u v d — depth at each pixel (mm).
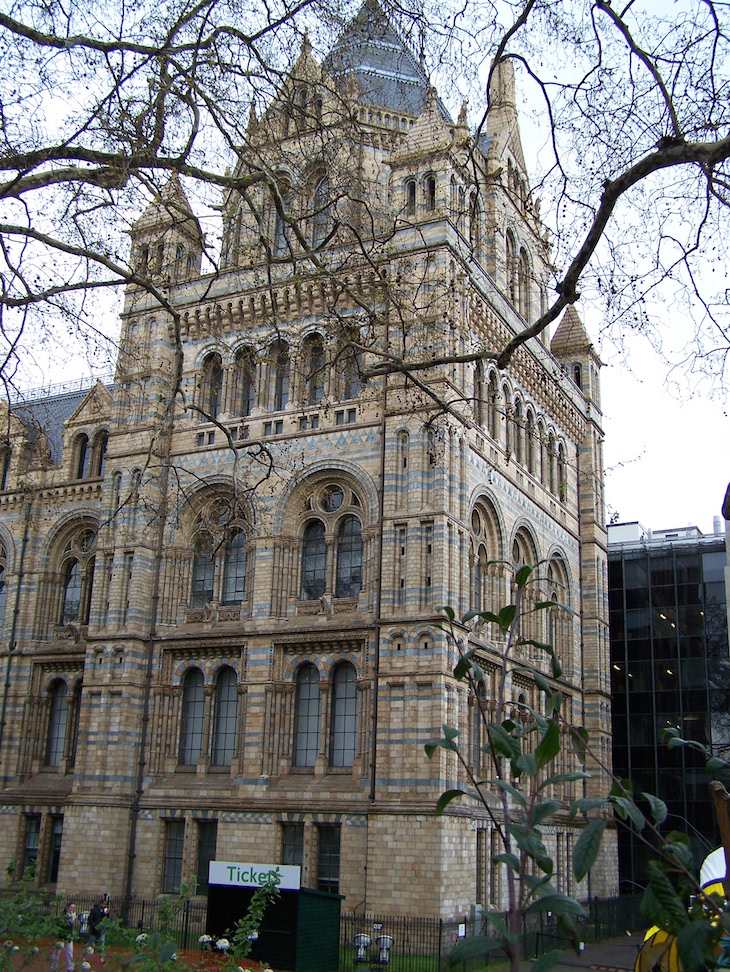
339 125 28281
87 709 46906
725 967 8047
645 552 68250
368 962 32500
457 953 6914
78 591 56719
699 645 65312
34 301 21250
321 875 40594
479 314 47594
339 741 42344
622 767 64875
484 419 47812
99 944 17891
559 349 66625
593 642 60469
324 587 44656
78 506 57344
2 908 17516
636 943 46812
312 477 45469
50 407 67688
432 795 37906
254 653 44312
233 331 49781
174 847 44062
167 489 47469
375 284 27938
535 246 58250
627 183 16188
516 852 42750
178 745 45844
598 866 56344
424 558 41094
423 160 45969
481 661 43500
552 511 56438
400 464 42781
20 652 55531
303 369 47281
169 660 46844
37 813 50531
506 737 7816
